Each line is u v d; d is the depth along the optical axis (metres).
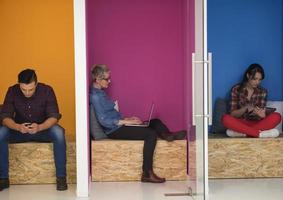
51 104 4.41
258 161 4.64
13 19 5.11
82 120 4.08
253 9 5.32
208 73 3.65
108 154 4.59
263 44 5.34
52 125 4.34
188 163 4.46
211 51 5.30
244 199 3.93
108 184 4.50
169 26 5.18
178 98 5.21
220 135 4.93
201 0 3.70
